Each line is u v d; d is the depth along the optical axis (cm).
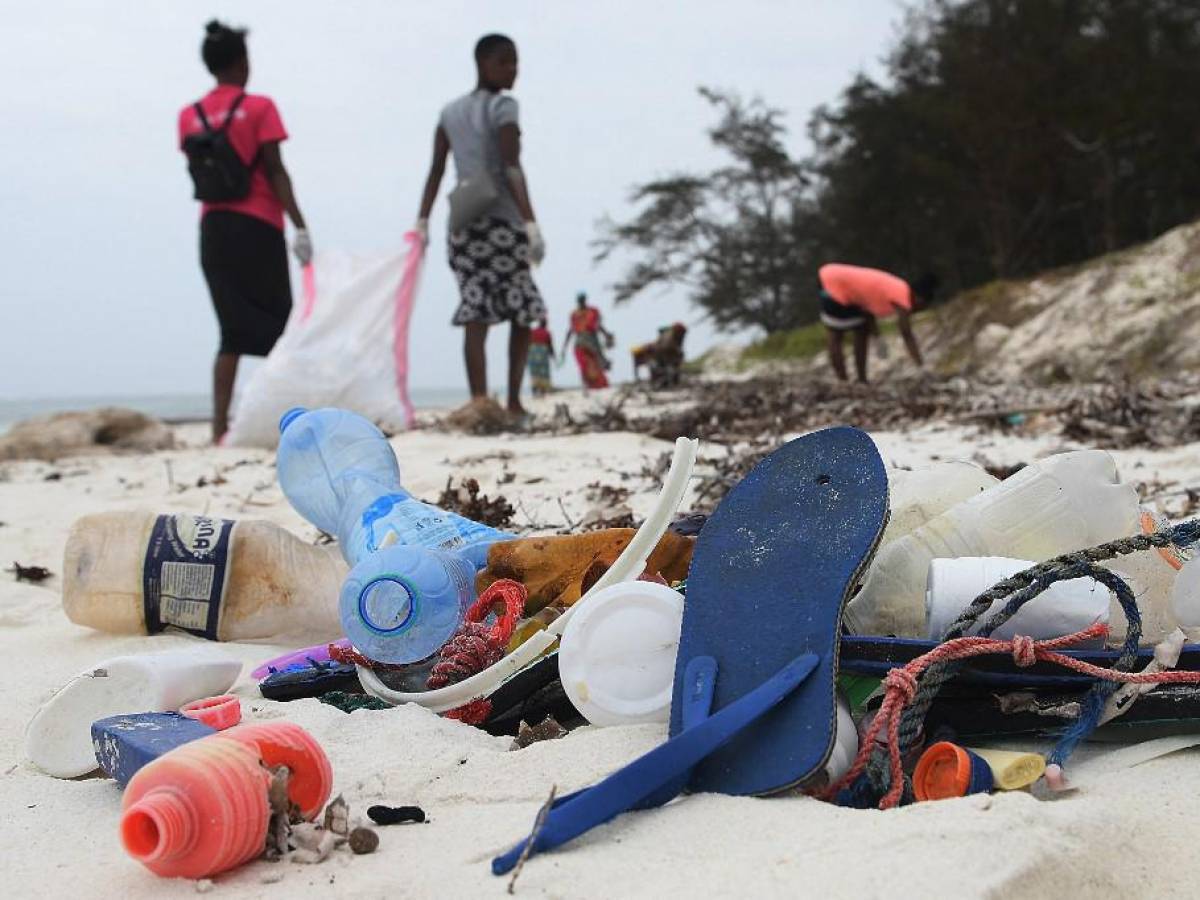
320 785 187
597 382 2069
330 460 334
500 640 251
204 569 320
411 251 902
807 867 157
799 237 4125
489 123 836
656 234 4231
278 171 888
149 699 235
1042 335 1720
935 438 718
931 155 3228
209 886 169
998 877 151
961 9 3183
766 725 190
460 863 171
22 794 214
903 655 208
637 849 170
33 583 431
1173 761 201
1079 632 210
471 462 656
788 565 210
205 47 884
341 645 276
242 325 913
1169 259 1695
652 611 219
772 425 787
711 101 4075
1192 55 2842
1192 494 414
